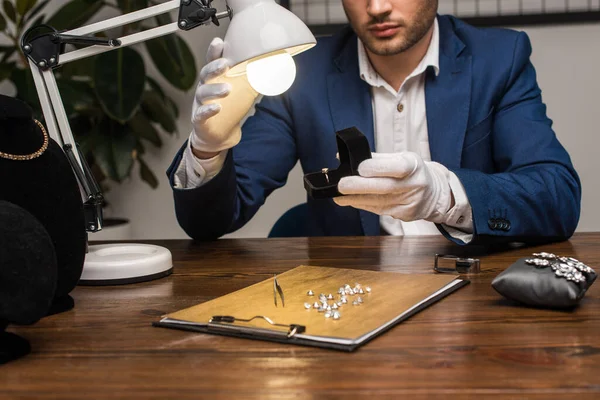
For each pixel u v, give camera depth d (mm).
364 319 733
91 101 2559
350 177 1020
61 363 648
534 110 1560
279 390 568
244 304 807
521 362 618
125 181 2957
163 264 1019
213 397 559
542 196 1229
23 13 2590
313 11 2652
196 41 2873
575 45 2619
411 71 1608
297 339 686
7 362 654
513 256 1120
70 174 808
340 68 1646
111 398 562
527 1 2584
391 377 589
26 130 749
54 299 836
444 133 1563
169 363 640
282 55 920
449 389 561
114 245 1103
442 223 1176
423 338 692
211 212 1323
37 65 1018
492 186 1180
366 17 1484
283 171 1662
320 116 1629
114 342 709
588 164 2682
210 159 1270
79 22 2572
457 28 1652
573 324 731
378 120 1671
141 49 2891
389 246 1224
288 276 955
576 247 1203
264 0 906
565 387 560
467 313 779
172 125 2736
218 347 683
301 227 1769
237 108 1153
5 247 623
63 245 797
